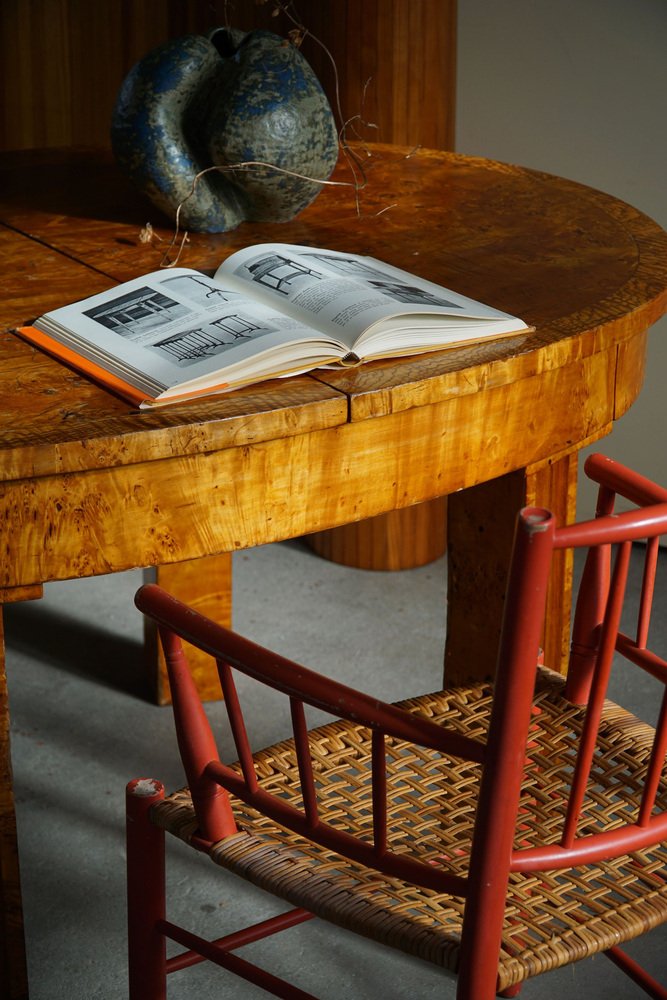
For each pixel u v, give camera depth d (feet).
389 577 9.22
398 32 8.24
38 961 5.73
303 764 3.65
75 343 4.75
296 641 8.33
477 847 3.41
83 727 7.45
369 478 4.59
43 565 4.20
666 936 5.90
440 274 5.55
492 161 7.52
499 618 5.98
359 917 3.74
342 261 5.46
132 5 9.36
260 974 4.05
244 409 4.24
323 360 4.56
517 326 4.90
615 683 7.83
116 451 4.07
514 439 4.93
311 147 5.96
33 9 9.23
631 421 9.32
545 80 8.82
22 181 7.09
